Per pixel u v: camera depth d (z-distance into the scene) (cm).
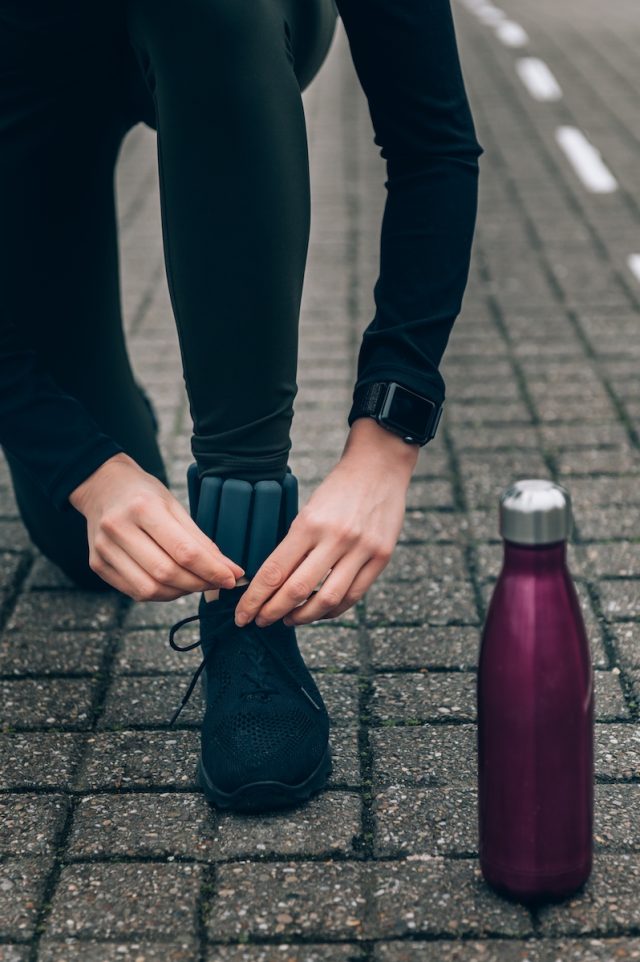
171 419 306
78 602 225
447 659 202
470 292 405
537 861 141
